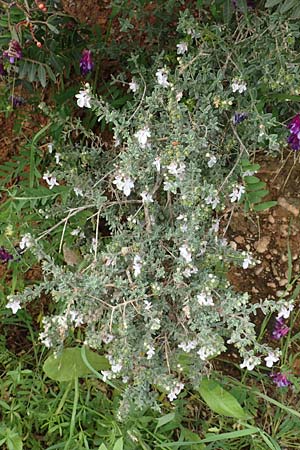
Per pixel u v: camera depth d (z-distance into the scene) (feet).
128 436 1.83
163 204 1.90
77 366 1.88
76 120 1.92
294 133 1.81
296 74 1.75
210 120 1.72
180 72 1.74
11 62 1.63
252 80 1.87
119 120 1.75
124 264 1.79
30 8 1.63
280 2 1.61
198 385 1.82
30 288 1.74
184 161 1.73
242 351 1.70
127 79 2.12
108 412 1.93
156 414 1.95
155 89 1.72
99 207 1.77
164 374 1.75
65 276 1.68
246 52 1.85
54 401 1.90
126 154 1.70
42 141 2.08
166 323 1.81
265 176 2.10
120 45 2.00
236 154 1.86
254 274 2.09
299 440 1.98
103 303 1.73
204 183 1.66
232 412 1.82
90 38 2.04
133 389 1.76
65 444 1.76
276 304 1.72
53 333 1.73
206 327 1.70
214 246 1.80
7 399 1.93
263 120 1.71
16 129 2.02
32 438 1.89
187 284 1.84
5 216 1.72
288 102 1.93
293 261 2.08
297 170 2.09
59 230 1.81
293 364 2.04
